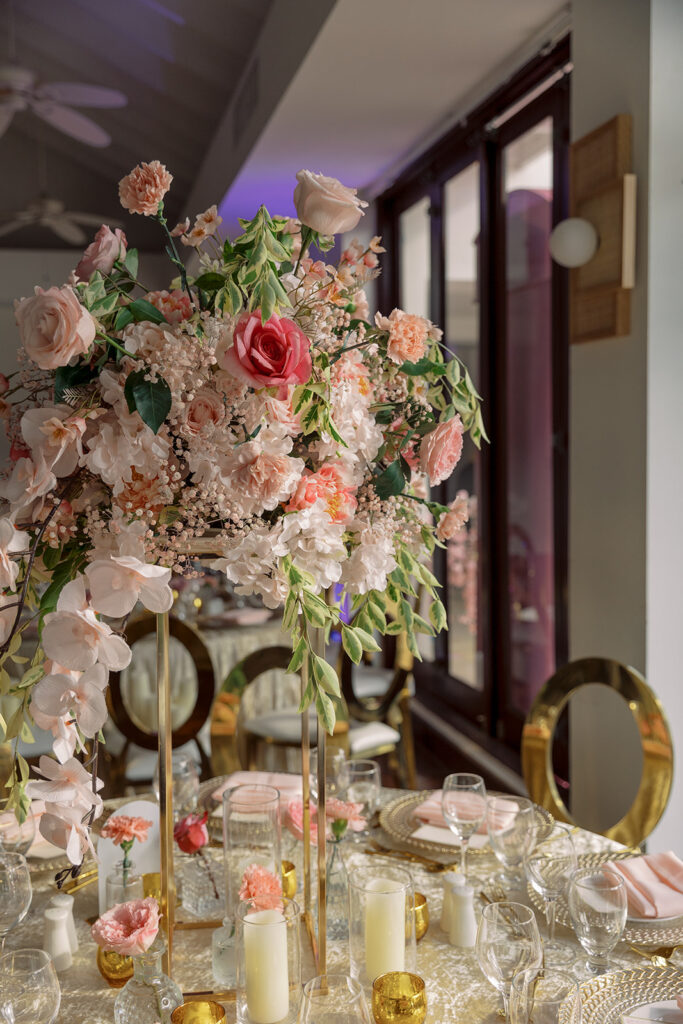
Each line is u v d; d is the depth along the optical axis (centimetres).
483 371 402
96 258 120
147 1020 117
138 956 121
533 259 359
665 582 250
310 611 108
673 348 247
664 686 252
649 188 242
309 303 120
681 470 250
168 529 115
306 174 113
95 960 141
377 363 127
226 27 460
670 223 244
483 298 398
